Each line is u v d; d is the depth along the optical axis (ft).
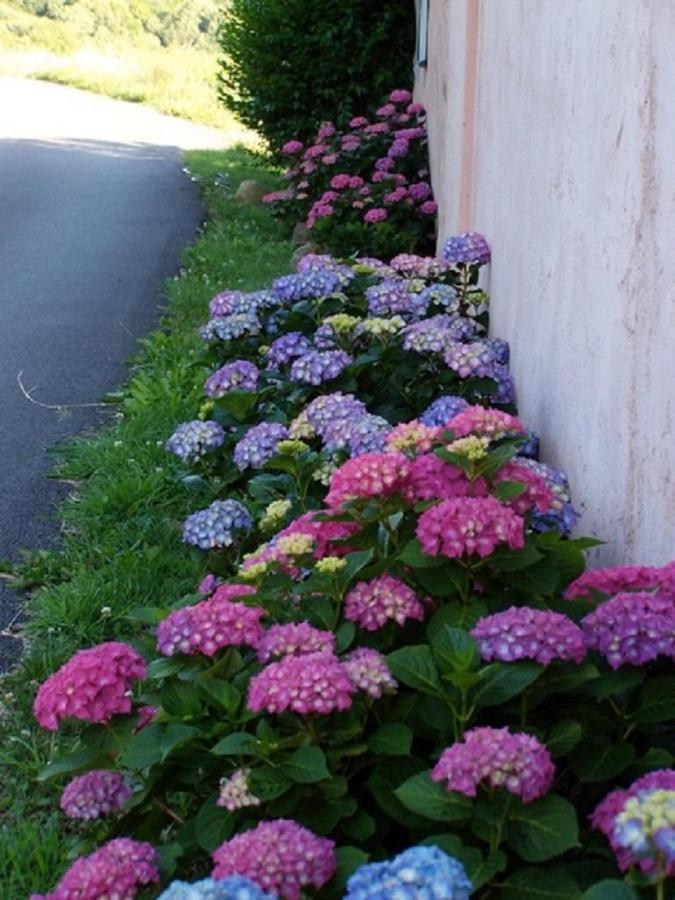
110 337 25.70
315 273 17.30
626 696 7.14
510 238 16.06
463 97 22.22
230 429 14.74
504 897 6.16
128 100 97.45
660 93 8.89
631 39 9.71
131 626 12.72
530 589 7.80
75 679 7.37
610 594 7.67
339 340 15.62
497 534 7.50
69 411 20.66
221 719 7.28
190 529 12.21
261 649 7.50
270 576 8.41
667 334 8.66
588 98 11.27
